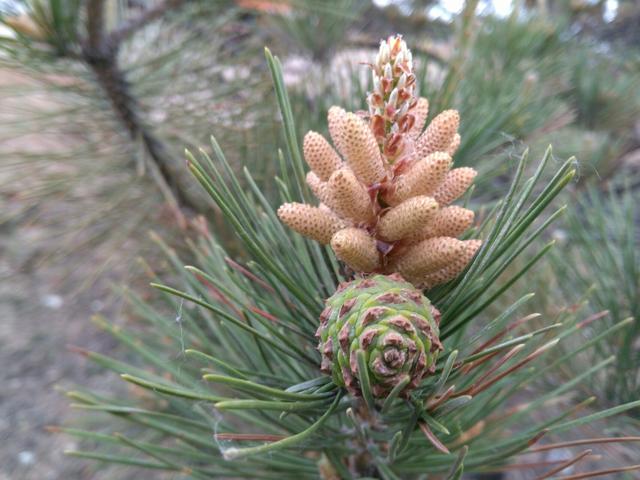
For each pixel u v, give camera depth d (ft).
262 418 0.60
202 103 0.95
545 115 1.13
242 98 0.95
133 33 0.92
